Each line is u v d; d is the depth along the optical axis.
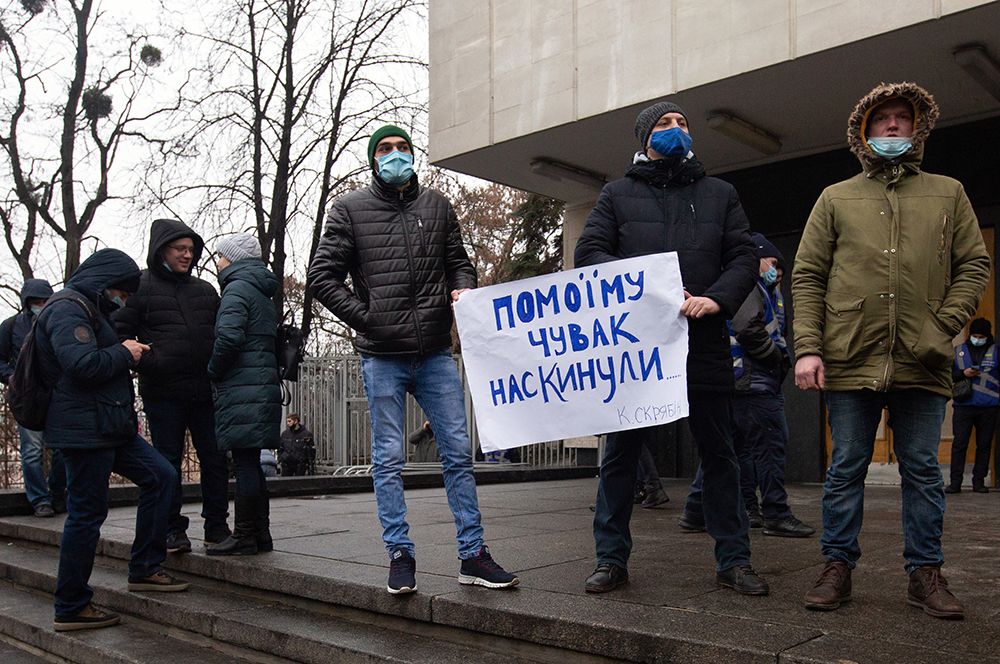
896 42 6.82
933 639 2.82
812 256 3.42
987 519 5.92
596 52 8.52
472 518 3.85
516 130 9.17
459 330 3.88
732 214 3.61
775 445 5.15
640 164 3.64
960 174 8.62
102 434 4.46
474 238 24.83
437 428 3.99
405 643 3.57
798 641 2.80
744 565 3.54
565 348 3.69
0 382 7.30
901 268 3.20
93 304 4.57
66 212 18.08
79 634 4.57
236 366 4.96
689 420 3.60
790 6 7.18
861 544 4.73
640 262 3.53
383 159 4.02
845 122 8.75
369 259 3.99
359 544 5.17
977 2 6.20
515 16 9.24
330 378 13.34
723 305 3.40
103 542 5.69
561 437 3.66
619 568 3.64
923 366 3.17
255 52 16.97
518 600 3.47
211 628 4.21
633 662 2.98
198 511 7.60
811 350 3.33
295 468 12.95
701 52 7.74
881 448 9.26
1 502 7.41
